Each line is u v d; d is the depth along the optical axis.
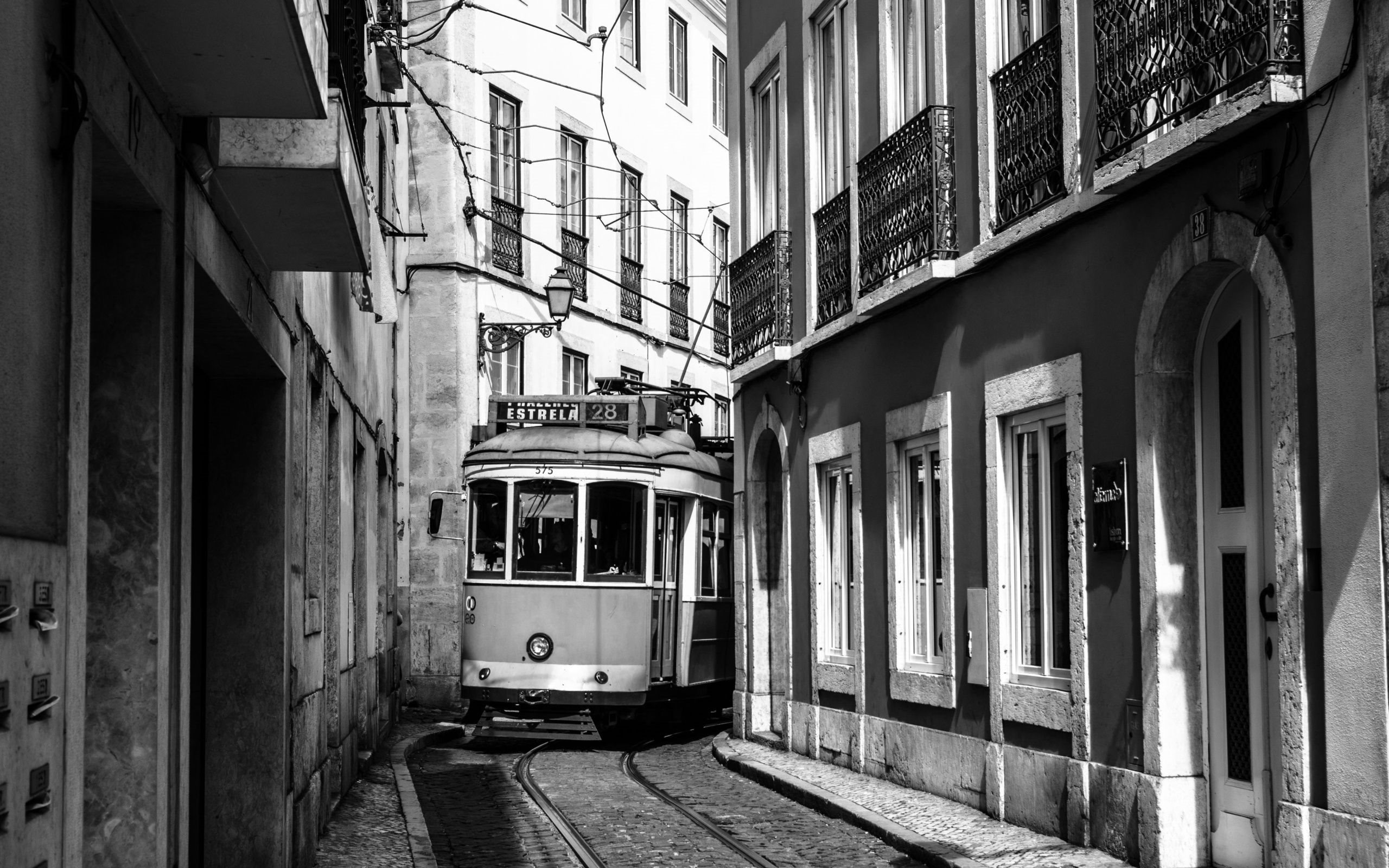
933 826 10.70
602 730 17.86
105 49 4.66
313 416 11.03
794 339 16.52
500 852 10.52
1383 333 6.84
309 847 9.67
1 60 3.50
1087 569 9.79
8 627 3.44
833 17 15.45
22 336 3.65
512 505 18.19
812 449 15.80
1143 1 8.81
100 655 5.40
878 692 13.77
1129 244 9.36
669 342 31.83
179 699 5.85
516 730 17.83
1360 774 6.94
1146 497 9.04
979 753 11.45
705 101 34.06
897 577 13.38
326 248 8.05
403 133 22.58
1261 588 8.33
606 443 18.25
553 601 17.86
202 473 8.79
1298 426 7.51
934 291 12.60
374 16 14.02
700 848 10.54
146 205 5.54
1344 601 7.07
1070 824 9.80
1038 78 10.63
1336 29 7.16
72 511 4.04
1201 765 8.82
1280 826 7.48
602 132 28.86
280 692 8.66
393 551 20.41
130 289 5.55
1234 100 7.73
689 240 33.06
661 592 18.19
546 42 26.81
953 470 12.13
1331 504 7.18
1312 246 7.37
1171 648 8.88
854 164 14.26
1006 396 11.11
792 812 12.34
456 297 23.95
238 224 7.42
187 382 6.02
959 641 11.97
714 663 19.64
